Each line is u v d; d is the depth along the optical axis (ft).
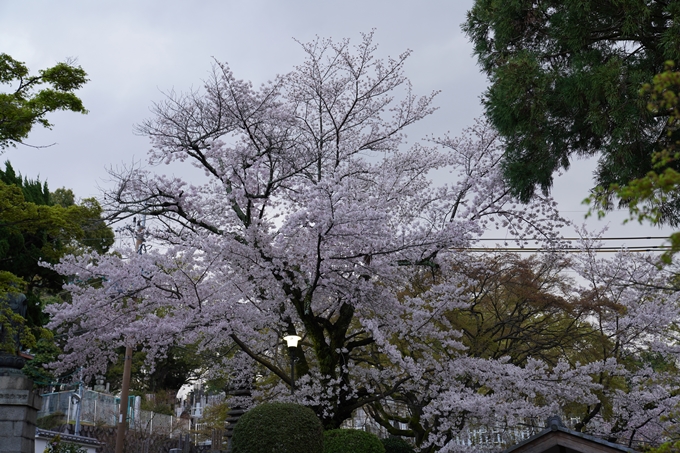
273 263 39.40
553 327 61.98
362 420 77.97
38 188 60.80
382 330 44.19
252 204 41.96
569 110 37.11
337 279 41.06
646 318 46.96
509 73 36.68
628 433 50.19
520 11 38.45
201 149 41.91
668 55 31.58
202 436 97.86
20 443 36.11
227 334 40.09
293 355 41.91
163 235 40.27
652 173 14.62
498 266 60.34
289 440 34.06
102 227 39.47
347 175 45.11
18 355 42.60
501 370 41.09
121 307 40.04
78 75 37.91
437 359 52.85
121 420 60.75
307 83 47.26
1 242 50.85
